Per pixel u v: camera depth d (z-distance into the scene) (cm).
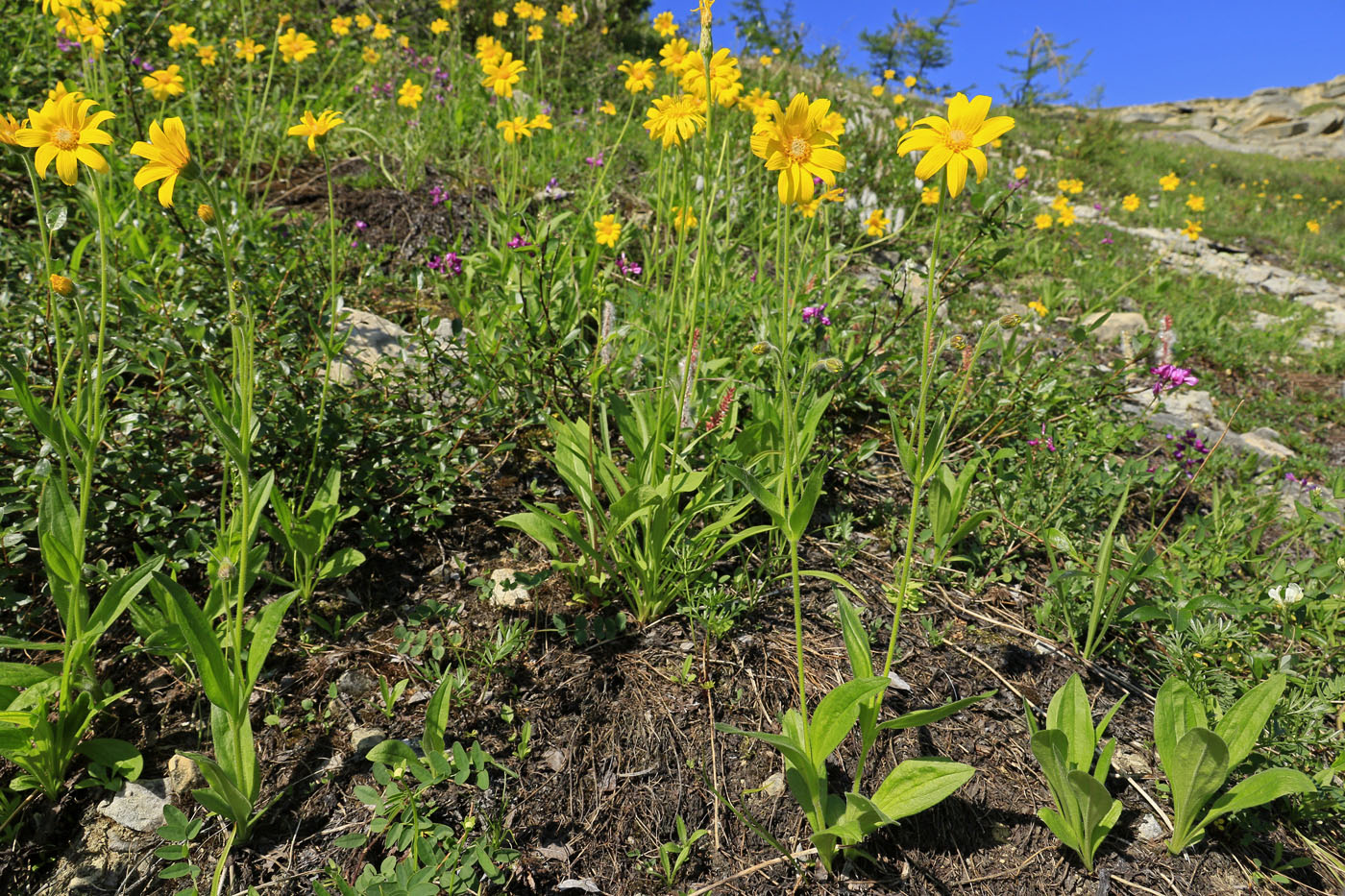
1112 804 178
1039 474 298
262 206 373
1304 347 673
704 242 194
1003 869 180
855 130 670
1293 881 182
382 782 162
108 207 303
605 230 359
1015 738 208
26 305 241
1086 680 229
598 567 232
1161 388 327
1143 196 1239
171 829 158
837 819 169
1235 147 2559
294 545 209
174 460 230
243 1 533
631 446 233
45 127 150
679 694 207
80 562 168
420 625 221
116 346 229
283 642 211
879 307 374
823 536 273
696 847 178
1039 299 582
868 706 161
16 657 196
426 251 439
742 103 295
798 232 395
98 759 173
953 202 589
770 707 207
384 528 245
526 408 284
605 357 290
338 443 244
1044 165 1173
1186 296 729
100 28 387
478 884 163
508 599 231
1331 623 256
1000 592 261
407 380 276
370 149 520
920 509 292
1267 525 322
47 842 165
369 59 622
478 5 895
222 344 260
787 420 148
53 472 207
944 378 329
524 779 184
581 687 206
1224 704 209
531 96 601
